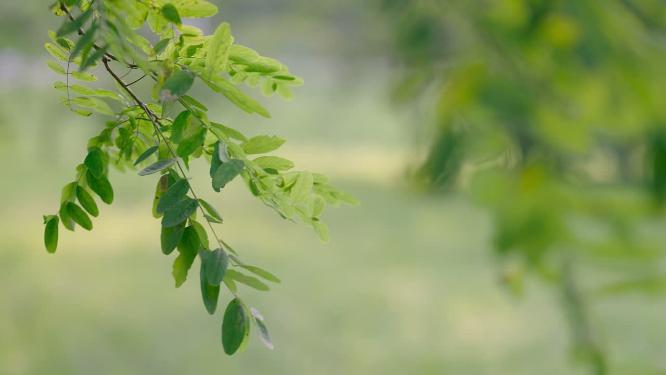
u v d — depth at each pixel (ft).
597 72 13.10
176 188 5.69
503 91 13.25
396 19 16.49
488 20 13.70
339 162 109.81
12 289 54.90
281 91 6.40
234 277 5.80
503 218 14.19
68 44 6.24
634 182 13.82
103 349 45.09
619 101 13.12
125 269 61.87
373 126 134.92
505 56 13.65
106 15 5.42
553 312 51.62
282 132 129.29
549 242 13.99
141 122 6.41
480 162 14.20
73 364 42.55
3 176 84.89
